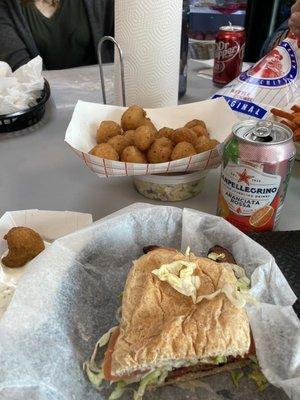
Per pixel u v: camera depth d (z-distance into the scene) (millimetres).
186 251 629
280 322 528
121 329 553
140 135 802
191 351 513
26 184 907
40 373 468
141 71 1001
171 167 766
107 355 539
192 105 963
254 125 665
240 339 521
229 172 668
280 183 656
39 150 1048
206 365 550
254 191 657
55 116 1227
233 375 552
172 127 956
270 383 506
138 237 663
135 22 941
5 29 1850
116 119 952
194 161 768
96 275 609
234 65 1355
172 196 846
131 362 507
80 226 752
